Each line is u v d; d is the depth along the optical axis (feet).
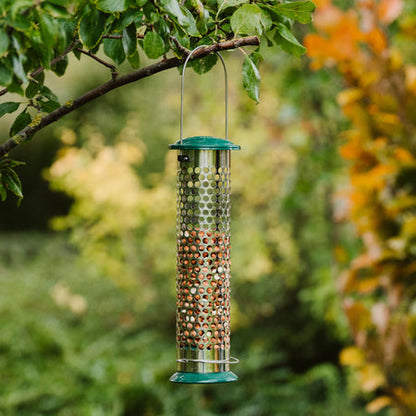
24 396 28.45
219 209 10.58
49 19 6.11
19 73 6.26
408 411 12.50
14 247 55.11
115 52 7.90
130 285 37.37
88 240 36.73
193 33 7.38
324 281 28.22
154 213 35.40
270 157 33.06
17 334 33.71
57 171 32.81
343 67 12.57
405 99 12.16
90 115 49.52
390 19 12.52
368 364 12.78
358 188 12.49
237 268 36.52
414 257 12.24
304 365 37.32
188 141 10.41
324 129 28.27
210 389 33.06
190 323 10.52
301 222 35.42
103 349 34.47
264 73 32.01
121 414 28.86
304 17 7.90
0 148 7.88
